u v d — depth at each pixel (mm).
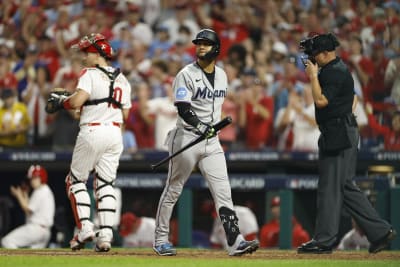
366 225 33906
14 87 64312
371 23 60188
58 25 71375
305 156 50844
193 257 31625
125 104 34250
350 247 46031
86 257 31156
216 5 71312
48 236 52031
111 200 34062
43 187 52031
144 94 56125
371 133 52562
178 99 31234
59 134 56750
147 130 55969
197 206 51312
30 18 74625
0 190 55625
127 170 53938
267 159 51188
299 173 53406
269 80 59688
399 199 45750
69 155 53469
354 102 34156
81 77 33344
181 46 65188
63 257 31109
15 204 55656
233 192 51625
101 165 34062
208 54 31297
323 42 33312
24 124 59000
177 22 71812
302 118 53875
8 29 75938
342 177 33750
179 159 31766
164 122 55719
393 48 57281
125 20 72625
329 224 33594
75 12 76812
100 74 33594
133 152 52250
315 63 33562
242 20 69625
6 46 70562
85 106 33656
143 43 68688
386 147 52312
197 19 71625
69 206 55031
